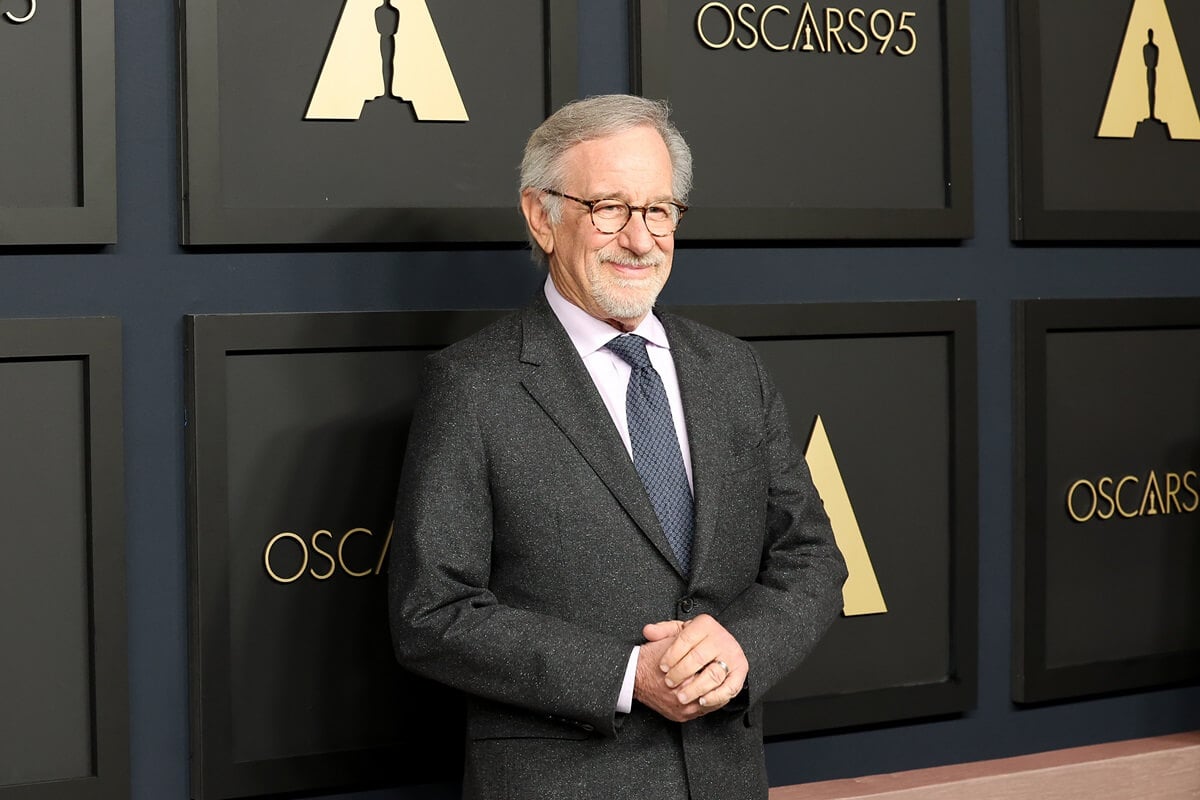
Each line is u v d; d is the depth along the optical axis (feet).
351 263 6.39
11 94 5.83
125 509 6.07
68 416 5.99
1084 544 7.77
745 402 5.71
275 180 6.22
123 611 6.03
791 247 7.14
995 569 7.61
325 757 6.35
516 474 5.28
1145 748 7.84
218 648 6.15
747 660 5.21
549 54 6.57
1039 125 7.50
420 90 6.40
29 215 5.80
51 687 6.00
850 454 7.25
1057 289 7.72
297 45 6.23
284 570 6.31
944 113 7.36
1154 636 7.97
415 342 6.43
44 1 5.87
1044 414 7.61
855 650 7.29
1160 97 7.79
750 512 5.57
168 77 6.08
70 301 5.97
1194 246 8.04
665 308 6.82
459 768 6.62
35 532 5.96
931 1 7.34
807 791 7.18
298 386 6.30
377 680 6.48
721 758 5.35
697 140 6.87
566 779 5.21
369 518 6.43
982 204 7.50
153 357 6.11
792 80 7.06
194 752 6.17
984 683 7.61
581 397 5.38
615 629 5.26
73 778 6.02
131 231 6.05
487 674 5.10
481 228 6.50
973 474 7.45
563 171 5.42
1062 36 7.57
